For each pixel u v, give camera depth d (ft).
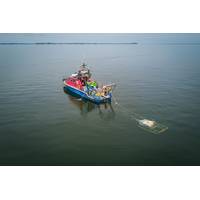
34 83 182.70
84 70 172.86
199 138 90.84
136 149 83.10
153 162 75.20
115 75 219.61
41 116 114.42
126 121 108.68
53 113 118.93
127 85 179.73
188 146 84.89
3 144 86.02
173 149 82.94
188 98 143.43
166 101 137.80
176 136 92.63
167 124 104.32
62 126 102.78
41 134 94.48
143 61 319.88
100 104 134.31
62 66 268.21
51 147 84.33
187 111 120.37
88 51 447.42
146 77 209.15
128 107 128.36
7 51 420.36
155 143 87.20
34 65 271.69
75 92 152.97
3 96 146.51
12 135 93.25
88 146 85.15
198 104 131.54
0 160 75.87
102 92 136.77
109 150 82.38
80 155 79.15
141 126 102.58
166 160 76.38
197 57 345.31
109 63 301.84
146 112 119.96
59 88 169.07
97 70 247.50
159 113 118.11
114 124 105.29
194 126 101.65
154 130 98.27
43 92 157.79
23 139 89.97
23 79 195.83
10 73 220.23
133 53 413.59
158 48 495.41
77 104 134.21
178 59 330.54
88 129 99.91
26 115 115.14
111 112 121.19
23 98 143.33
